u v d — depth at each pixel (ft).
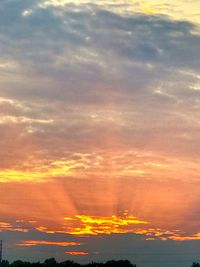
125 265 467.52
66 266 476.54
